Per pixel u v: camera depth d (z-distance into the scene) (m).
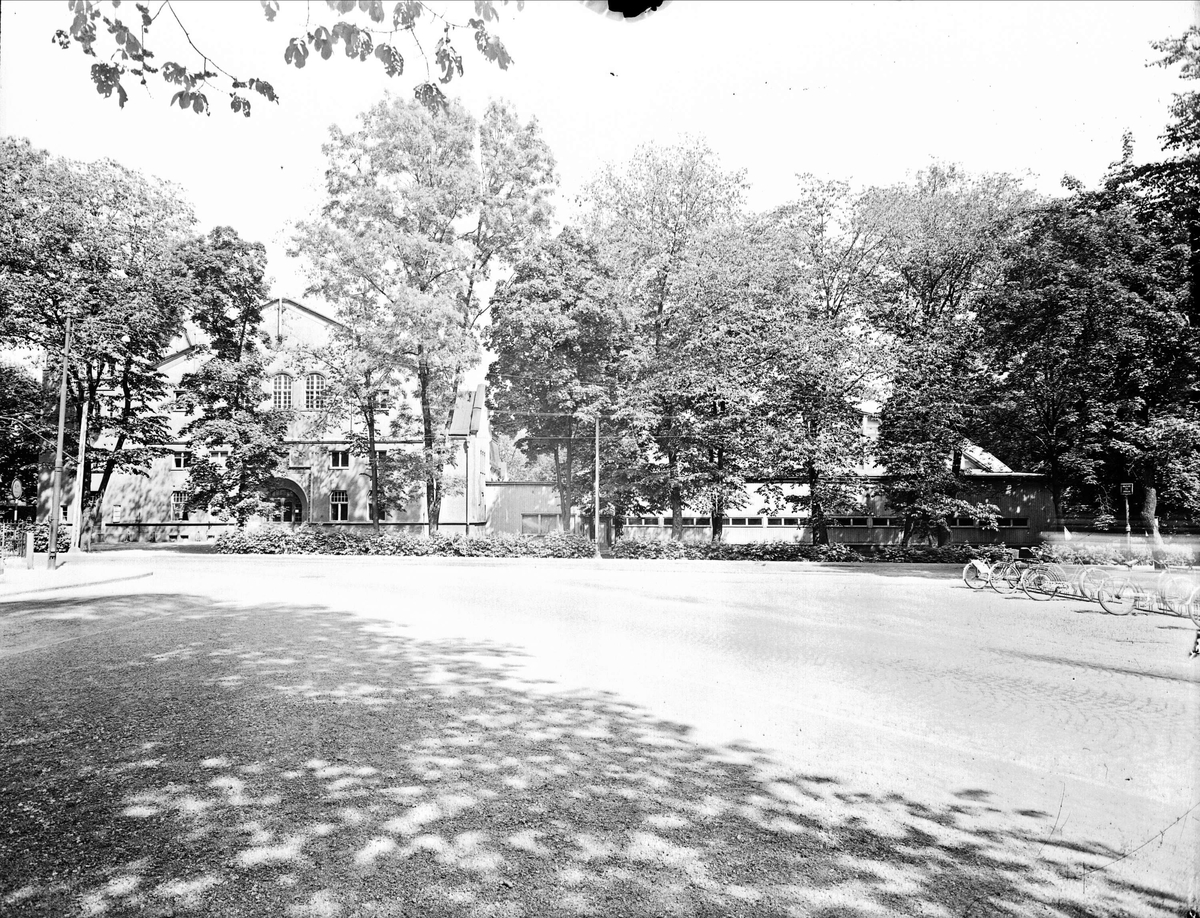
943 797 4.99
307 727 6.12
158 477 40.09
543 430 31.17
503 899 3.47
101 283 31.45
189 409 34.38
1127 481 27.55
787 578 21.67
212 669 8.37
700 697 7.55
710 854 4.03
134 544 36.69
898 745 6.13
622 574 22.36
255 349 36.38
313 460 39.62
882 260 31.62
